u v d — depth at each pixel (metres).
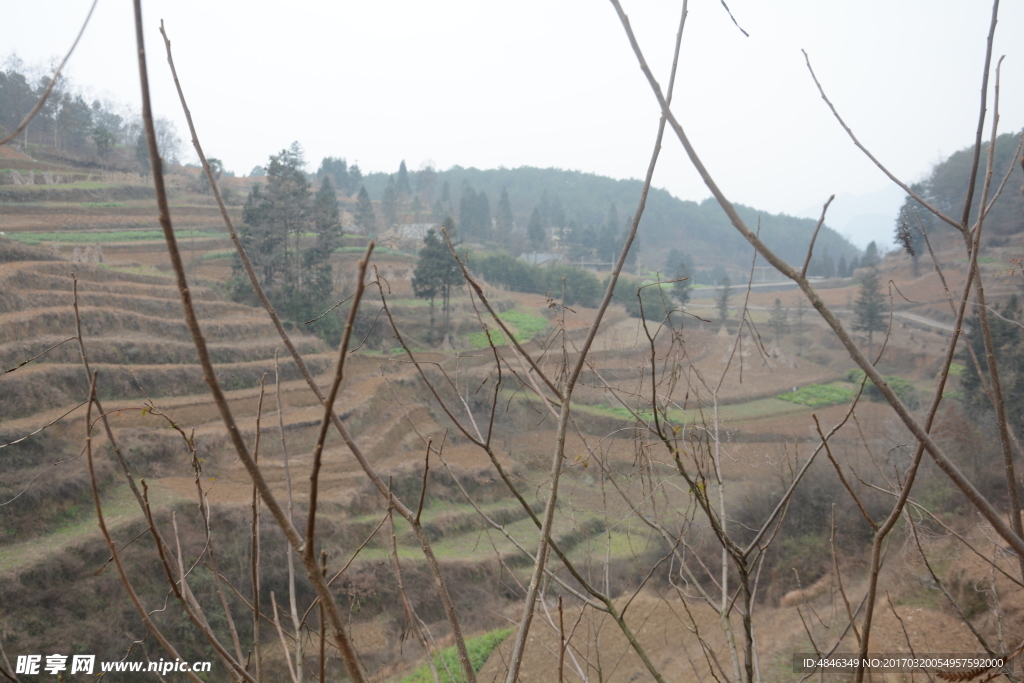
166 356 34.56
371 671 17.52
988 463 16.78
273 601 3.08
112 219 58.66
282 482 27.88
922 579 14.84
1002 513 14.71
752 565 3.46
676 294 40.28
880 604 14.87
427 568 22.03
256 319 41.47
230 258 52.34
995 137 2.65
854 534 17.84
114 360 32.28
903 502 2.43
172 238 1.45
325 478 28.31
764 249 1.83
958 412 20.12
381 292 3.09
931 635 12.85
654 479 4.07
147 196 67.88
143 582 21.22
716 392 4.12
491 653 16.84
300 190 47.47
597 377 4.02
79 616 19.66
